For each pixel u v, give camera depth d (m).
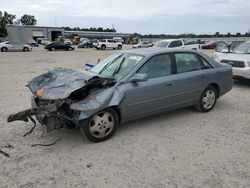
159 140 4.72
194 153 4.23
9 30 54.12
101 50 40.34
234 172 3.67
